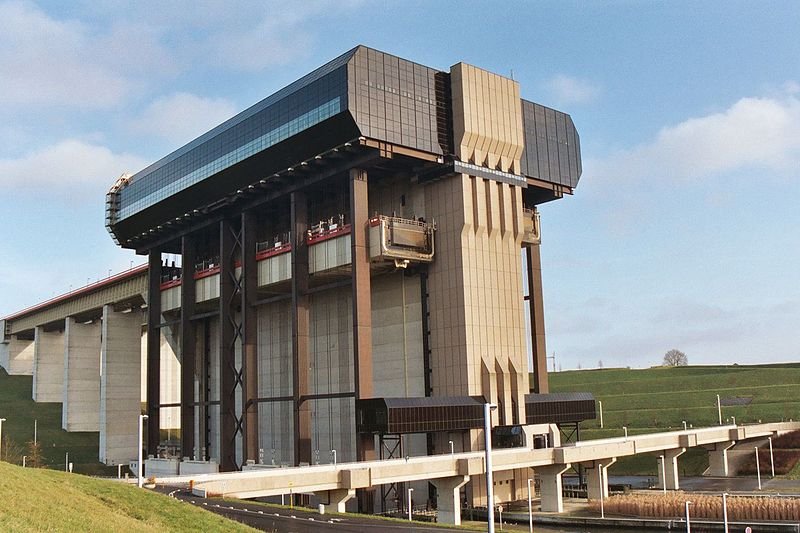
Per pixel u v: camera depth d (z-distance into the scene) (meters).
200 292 126.75
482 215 96.12
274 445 116.12
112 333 155.50
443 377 94.44
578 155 113.56
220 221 118.56
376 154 89.56
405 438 98.50
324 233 98.62
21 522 27.92
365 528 48.69
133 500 42.59
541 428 94.50
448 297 94.75
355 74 88.06
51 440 160.50
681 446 107.38
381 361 103.00
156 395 135.50
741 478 113.06
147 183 131.00
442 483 81.44
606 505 83.81
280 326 118.44
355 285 89.69
